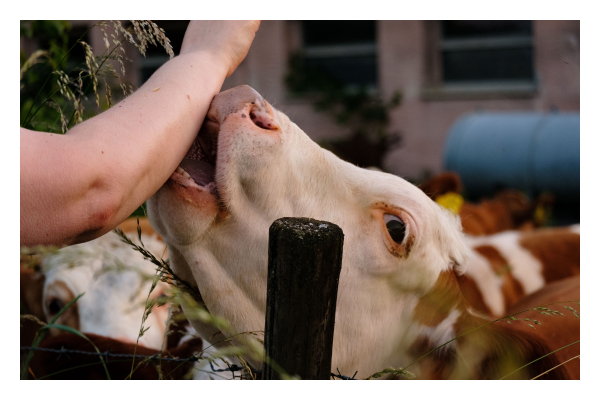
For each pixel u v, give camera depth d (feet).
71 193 3.86
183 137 4.62
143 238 9.86
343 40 42.88
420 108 40.52
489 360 6.61
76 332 4.94
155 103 4.49
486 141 28.04
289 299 4.26
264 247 5.40
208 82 5.02
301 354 4.31
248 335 5.62
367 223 6.18
